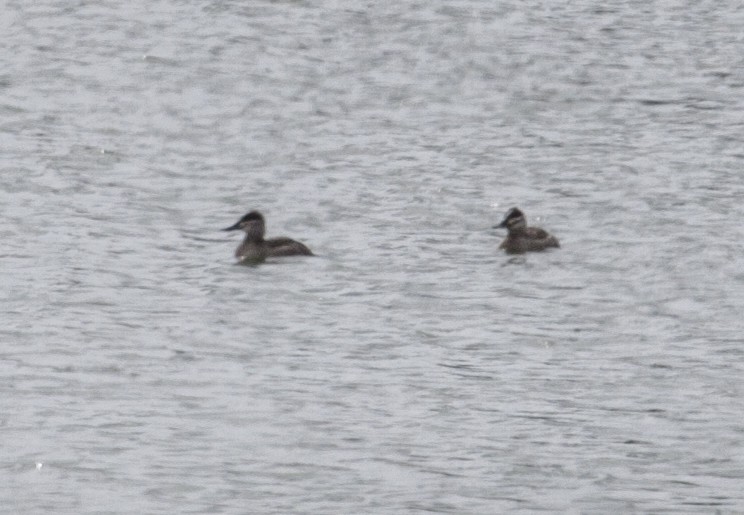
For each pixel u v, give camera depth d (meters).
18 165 51.12
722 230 44.84
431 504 28.12
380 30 70.06
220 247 43.59
